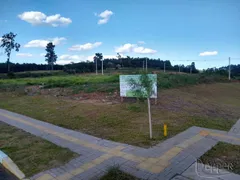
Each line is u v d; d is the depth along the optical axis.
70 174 3.60
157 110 8.10
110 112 7.90
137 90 5.45
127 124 6.40
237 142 4.87
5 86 21.42
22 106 10.55
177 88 17.97
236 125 6.60
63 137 5.54
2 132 6.16
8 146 4.96
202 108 9.63
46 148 4.78
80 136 5.57
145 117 7.10
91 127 6.33
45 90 16.98
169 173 3.48
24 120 7.63
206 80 27.31
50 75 54.91
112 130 5.93
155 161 3.92
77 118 7.44
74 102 10.48
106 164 3.88
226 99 17.66
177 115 7.39
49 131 6.12
